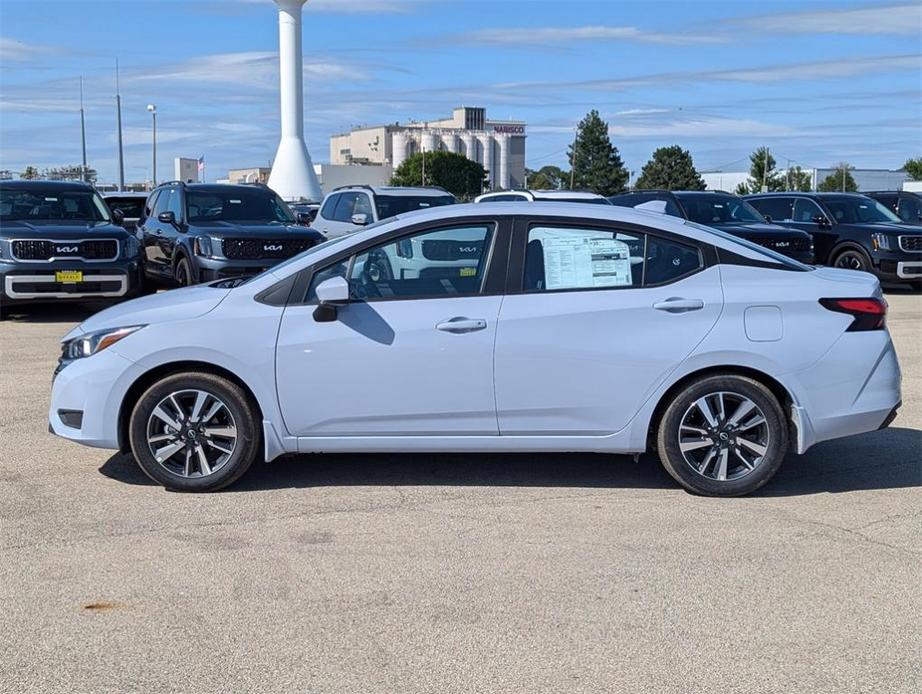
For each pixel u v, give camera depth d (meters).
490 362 5.70
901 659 3.88
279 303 5.80
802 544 5.11
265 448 5.83
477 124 147.00
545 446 5.83
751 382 5.74
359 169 115.38
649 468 6.50
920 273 17.27
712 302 5.72
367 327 5.72
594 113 97.00
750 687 3.66
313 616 4.25
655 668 3.80
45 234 13.15
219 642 4.01
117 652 3.93
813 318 5.73
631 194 18.89
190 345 5.73
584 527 5.35
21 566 4.79
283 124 52.75
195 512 5.59
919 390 8.98
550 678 3.72
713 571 4.75
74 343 6.00
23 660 3.86
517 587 4.55
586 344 5.70
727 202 18.09
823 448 7.04
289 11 51.38
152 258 15.98
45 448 6.93
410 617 4.24
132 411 5.89
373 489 6.02
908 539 5.19
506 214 5.84
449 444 5.82
